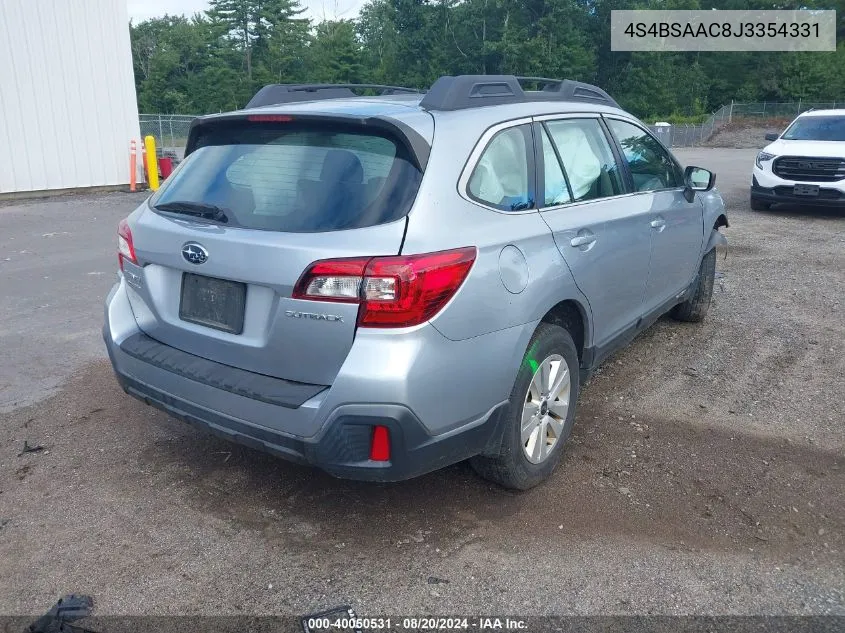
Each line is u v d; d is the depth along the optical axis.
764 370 5.46
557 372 3.76
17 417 4.60
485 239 3.20
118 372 3.69
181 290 3.42
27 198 14.74
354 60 68.50
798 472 4.00
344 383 2.87
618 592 3.03
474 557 3.25
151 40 85.81
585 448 4.24
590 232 3.96
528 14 62.97
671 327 6.46
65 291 7.52
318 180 3.15
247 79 70.81
